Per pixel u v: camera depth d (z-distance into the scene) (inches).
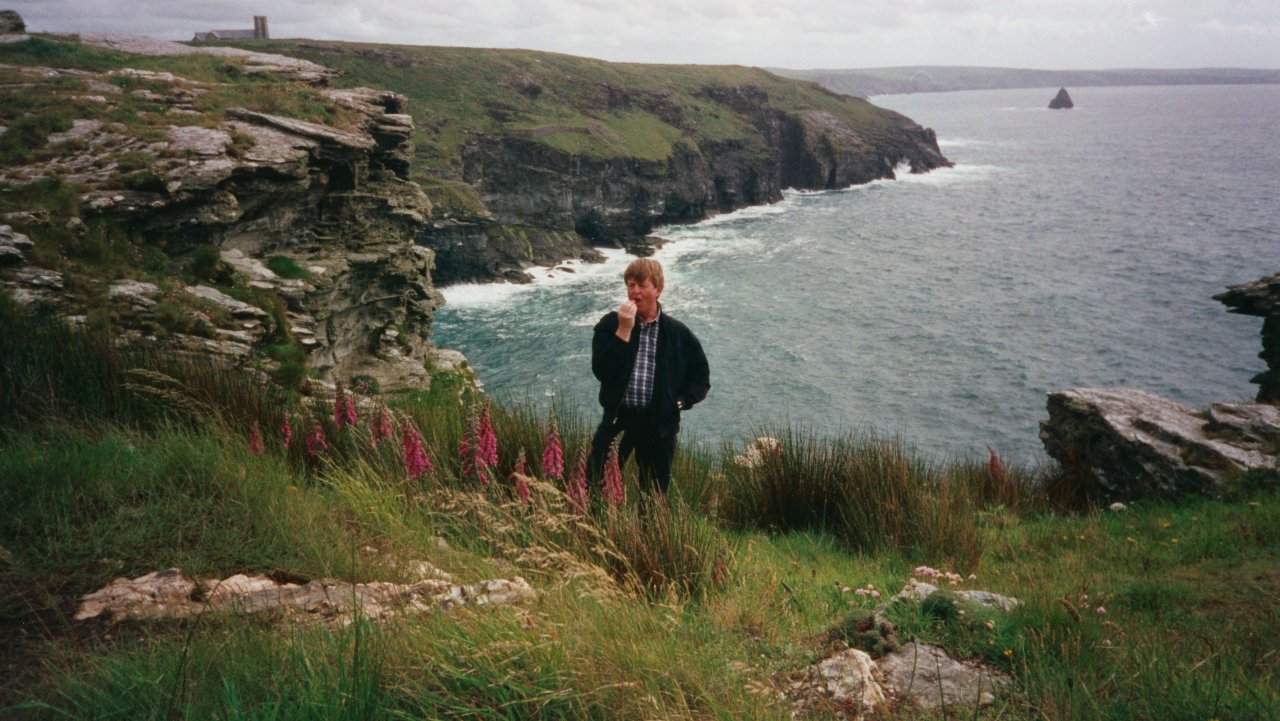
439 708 89.3
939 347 2273.6
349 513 174.9
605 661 98.3
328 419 238.7
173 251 644.1
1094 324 2436.0
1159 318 2465.6
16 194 550.6
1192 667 111.7
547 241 3422.7
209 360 270.7
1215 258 3201.3
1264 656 122.6
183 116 805.9
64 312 422.9
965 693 108.9
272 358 536.7
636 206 3873.0
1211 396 1839.3
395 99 1215.6
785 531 266.7
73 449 175.2
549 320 2490.2
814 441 284.5
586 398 1812.3
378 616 109.7
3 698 90.2
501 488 192.9
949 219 4375.0
